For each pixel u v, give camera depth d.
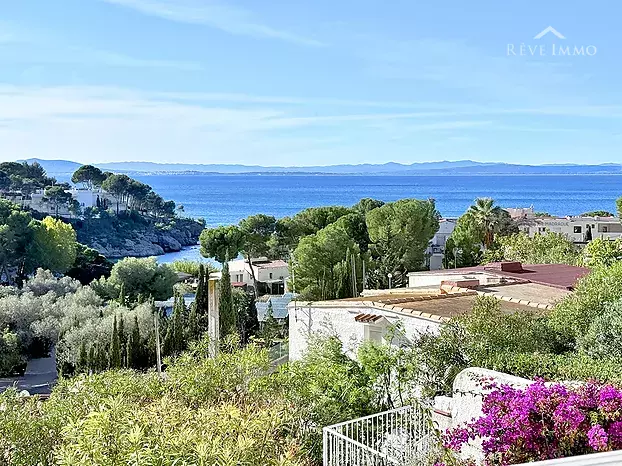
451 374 11.39
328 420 11.09
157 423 6.87
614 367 9.07
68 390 10.53
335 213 63.94
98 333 37.38
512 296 17.77
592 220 75.12
